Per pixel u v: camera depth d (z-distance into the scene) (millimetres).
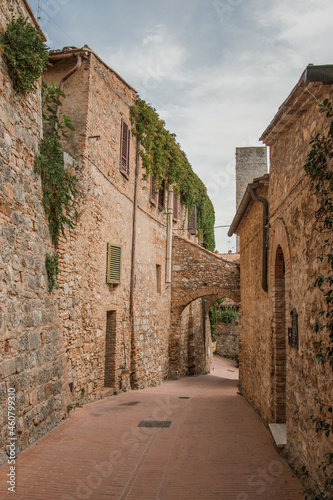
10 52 5691
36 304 6520
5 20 5730
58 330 7562
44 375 6707
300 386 5348
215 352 32656
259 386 9242
